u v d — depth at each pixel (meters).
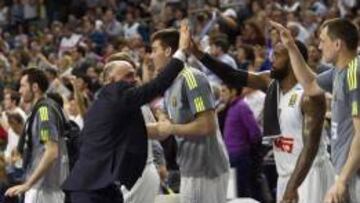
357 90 11.15
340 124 11.55
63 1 44.72
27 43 39.84
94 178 13.03
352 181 11.42
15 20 43.41
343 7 35.28
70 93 23.34
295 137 13.34
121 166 12.98
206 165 13.69
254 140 20.27
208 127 13.39
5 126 23.19
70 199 13.66
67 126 15.12
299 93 13.20
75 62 33.38
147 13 41.31
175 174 18.52
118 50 32.78
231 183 16.72
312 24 32.62
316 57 23.03
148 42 37.09
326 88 12.23
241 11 36.41
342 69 11.51
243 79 14.24
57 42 38.88
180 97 13.56
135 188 14.82
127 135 13.13
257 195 20.41
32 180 14.47
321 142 13.41
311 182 13.36
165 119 14.72
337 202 10.92
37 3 43.62
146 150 13.26
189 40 13.09
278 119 13.52
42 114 14.69
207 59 14.19
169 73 12.91
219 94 21.44
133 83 13.51
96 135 13.16
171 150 18.59
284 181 13.59
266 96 13.72
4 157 20.22
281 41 13.27
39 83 15.17
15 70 33.16
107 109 13.10
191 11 36.16
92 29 39.31
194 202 13.79
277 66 13.29
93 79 26.36
